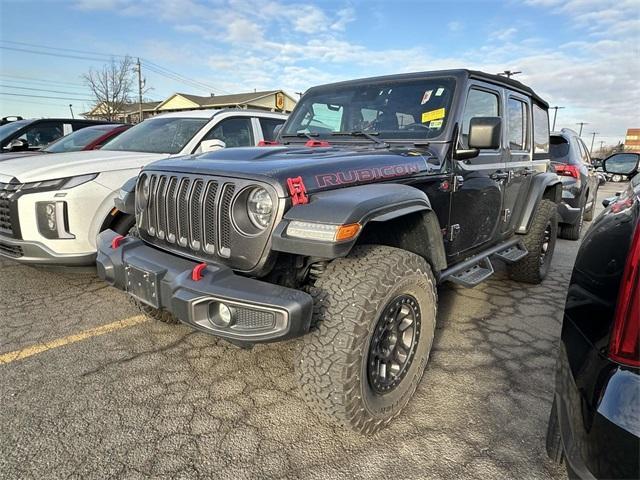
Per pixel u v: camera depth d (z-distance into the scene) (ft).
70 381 8.88
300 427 7.64
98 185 12.82
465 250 11.14
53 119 29.22
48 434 7.32
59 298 13.16
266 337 6.14
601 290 4.89
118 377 9.07
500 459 6.93
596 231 6.04
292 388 8.80
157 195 8.36
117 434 7.36
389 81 11.23
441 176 9.52
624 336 4.33
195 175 7.65
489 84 11.47
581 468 4.45
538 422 7.84
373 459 6.90
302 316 6.09
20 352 9.99
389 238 8.65
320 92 12.40
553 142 24.00
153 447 7.08
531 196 14.10
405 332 7.95
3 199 12.64
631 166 13.85
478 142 9.14
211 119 17.52
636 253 4.43
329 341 6.68
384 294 6.93
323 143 10.75
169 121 18.20
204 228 7.44
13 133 27.35
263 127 19.19
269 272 7.10
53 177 12.41
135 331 11.10
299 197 6.75
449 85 10.32
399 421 7.84
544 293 14.84
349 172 7.64
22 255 12.62
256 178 6.86
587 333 4.85
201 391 8.64
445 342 10.93
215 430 7.52
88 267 13.16
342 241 6.12
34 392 8.48
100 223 12.85
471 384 9.04
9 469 6.54
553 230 16.26
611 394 4.23
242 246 6.98
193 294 6.58
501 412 8.12
